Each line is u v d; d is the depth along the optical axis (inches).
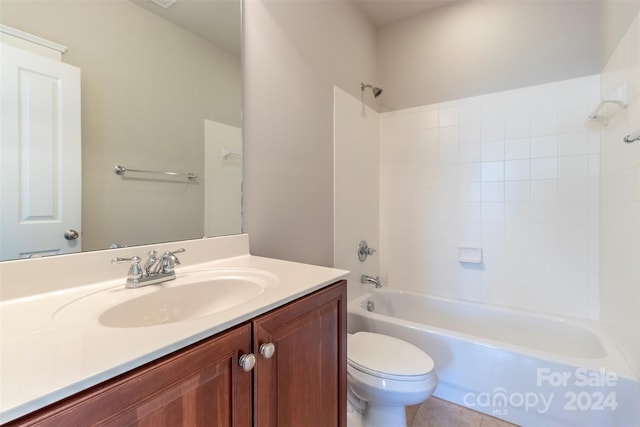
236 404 25.1
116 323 28.3
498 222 80.0
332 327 37.1
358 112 86.5
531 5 75.3
